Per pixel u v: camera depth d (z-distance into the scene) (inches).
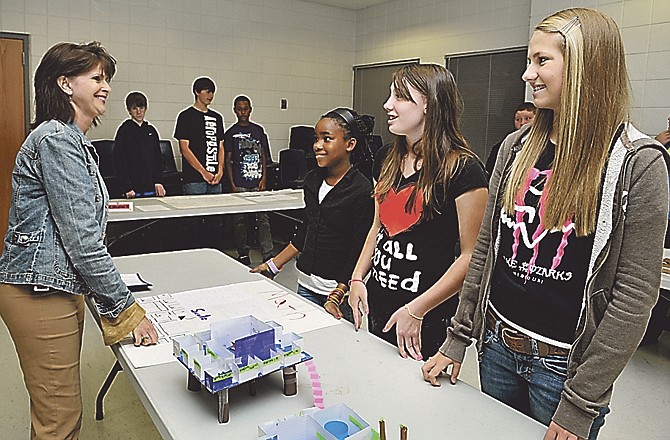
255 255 225.6
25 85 219.6
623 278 39.8
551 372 45.4
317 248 86.6
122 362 55.6
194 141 208.8
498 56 235.1
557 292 44.4
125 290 58.9
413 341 58.0
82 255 57.5
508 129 235.5
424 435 42.1
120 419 100.8
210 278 83.2
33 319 60.5
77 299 63.8
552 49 42.9
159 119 251.3
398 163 66.5
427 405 46.8
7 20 213.8
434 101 60.8
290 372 47.7
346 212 83.3
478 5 239.5
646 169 38.9
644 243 38.9
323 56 294.4
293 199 177.0
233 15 263.4
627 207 39.4
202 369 43.7
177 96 254.4
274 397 47.5
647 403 110.3
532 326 46.3
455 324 52.5
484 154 246.5
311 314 68.1
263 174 230.7
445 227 63.1
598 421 42.7
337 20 295.6
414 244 63.7
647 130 178.2
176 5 248.2
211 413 44.8
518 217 47.6
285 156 241.1
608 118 41.2
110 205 154.7
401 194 64.4
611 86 41.1
